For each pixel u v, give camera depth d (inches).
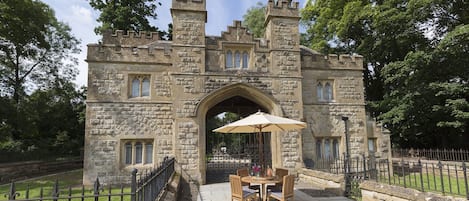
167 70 619.2
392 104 901.8
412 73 824.9
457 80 828.6
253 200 353.4
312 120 655.1
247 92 611.8
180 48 590.6
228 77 599.5
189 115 572.1
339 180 447.8
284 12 641.0
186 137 565.0
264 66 621.0
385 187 346.6
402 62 812.0
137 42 784.9
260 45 627.5
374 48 979.3
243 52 625.0
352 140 666.8
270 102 608.1
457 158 738.8
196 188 509.7
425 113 829.2
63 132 1119.0
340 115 670.5
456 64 796.6
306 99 660.1
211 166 792.3
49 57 1135.6
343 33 1019.9
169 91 612.4
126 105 591.5
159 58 617.6
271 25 634.2
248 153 818.8
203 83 588.1
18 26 778.8
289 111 610.5
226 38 614.9
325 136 655.8
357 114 681.0
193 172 553.6
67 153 1081.4
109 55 595.5
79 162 989.2
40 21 864.3
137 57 607.2
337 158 640.4
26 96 999.0
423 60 776.3
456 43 725.9
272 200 373.1
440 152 791.7
